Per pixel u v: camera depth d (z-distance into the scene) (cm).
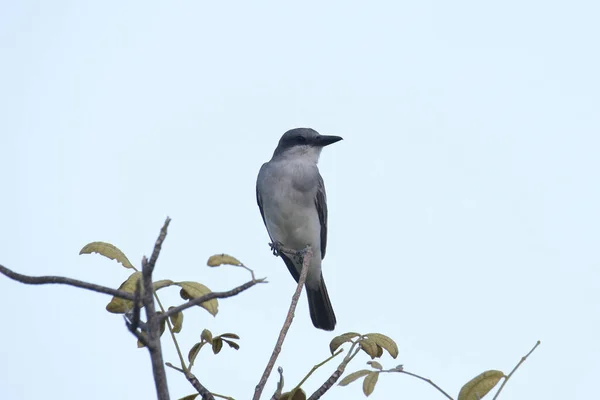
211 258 523
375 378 568
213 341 648
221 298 517
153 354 478
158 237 483
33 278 497
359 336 674
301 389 614
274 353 600
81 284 502
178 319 611
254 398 566
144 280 483
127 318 484
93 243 638
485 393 543
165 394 475
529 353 550
